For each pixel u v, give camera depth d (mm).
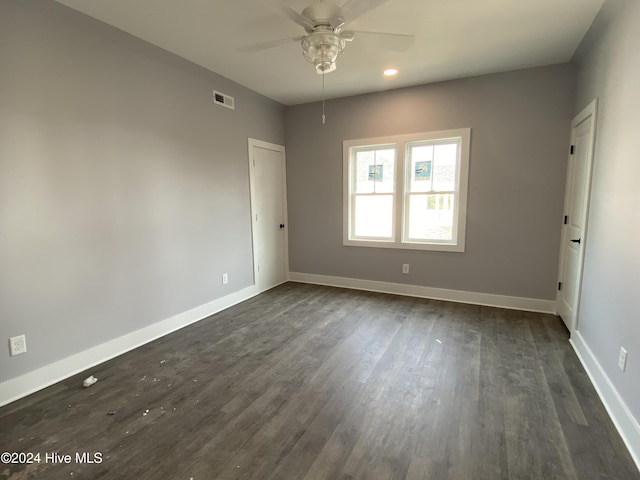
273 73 3527
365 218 4590
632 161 1892
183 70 3283
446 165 4027
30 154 2205
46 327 2330
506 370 2471
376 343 2943
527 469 1581
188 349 2879
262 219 4527
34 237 2246
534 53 3080
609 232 2195
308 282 5027
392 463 1625
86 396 2201
